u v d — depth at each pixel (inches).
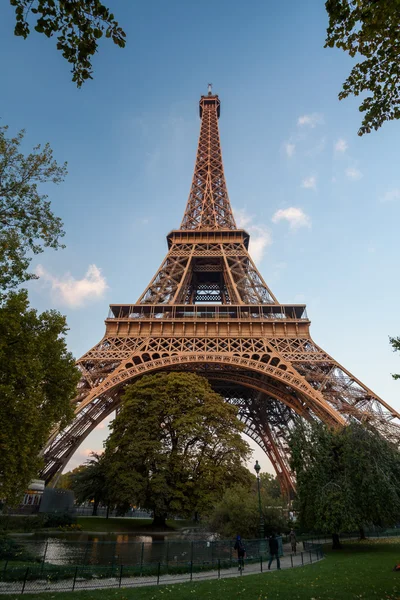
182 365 2501.2
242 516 1418.6
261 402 3154.5
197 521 2952.8
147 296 2817.4
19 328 1203.2
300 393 2206.0
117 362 2348.7
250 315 2635.3
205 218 3708.2
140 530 2052.2
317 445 1533.0
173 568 928.9
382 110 651.5
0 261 991.6
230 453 2130.9
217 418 2235.5
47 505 2106.3
